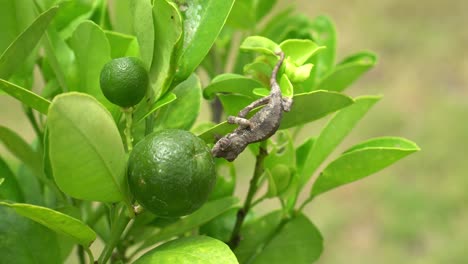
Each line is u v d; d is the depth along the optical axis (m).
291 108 0.49
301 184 0.56
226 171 0.58
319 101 0.48
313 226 0.56
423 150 1.84
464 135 1.86
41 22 0.47
